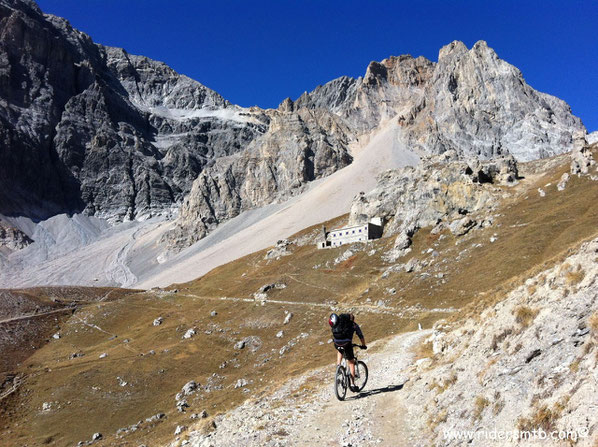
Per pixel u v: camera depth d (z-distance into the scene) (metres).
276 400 21.05
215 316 127.94
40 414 84.38
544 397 8.76
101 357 110.81
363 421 13.27
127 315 150.62
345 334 14.34
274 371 78.62
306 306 114.56
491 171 145.38
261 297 131.50
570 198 108.69
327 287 123.94
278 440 12.87
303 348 86.88
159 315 144.62
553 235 89.81
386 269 121.62
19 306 154.62
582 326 10.24
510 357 11.98
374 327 79.88
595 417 6.93
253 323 113.94
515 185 139.50
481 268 89.69
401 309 86.19
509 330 13.70
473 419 10.39
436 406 12.46
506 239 100.00
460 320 27.53
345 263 141.00
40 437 75.75
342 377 14.38
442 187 139.50
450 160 161.25
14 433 78.31
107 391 90.19
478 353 14.32
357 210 178.38
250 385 73.88
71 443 72.31
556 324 11.53
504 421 9.34
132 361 103.88
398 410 13.78
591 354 8.52
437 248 117.88
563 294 12.94
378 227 161.50
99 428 76.50
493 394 10.47
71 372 101.94
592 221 85.44
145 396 86.50
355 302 103.75
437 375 14.86
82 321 148.25
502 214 118.75
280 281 140.50
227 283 170.50
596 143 131.62
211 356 100.69
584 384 7.86
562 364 9.29
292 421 14.64
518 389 9.91
